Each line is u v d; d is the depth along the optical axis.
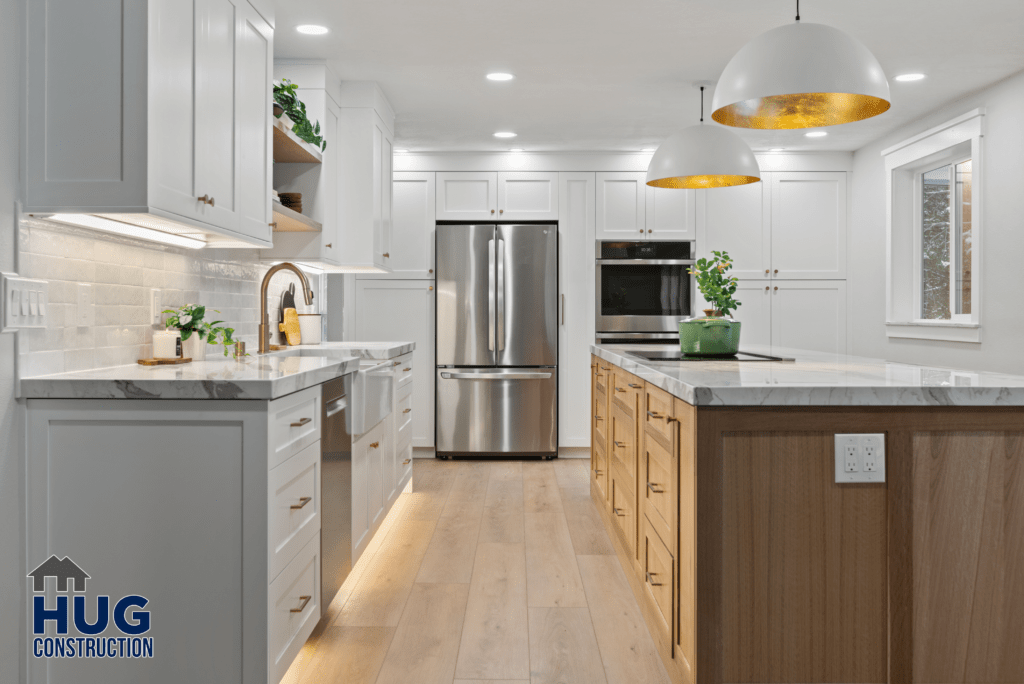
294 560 2.06
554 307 5.38
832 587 1.75
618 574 2.97
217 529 1.84
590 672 2.15
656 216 5.48
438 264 5.39
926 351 4.53
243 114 2.50
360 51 3.50
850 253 5.49
